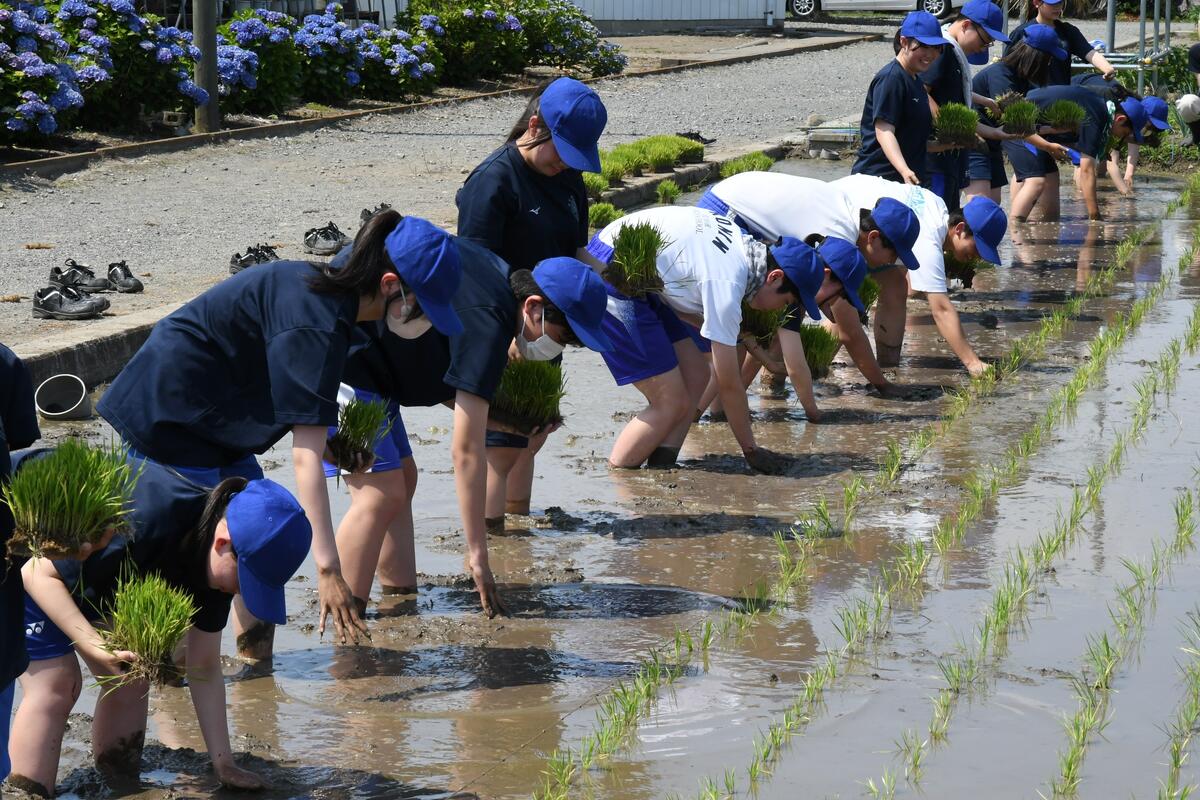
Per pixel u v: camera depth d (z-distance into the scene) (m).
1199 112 40.03
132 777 8.63
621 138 41.81
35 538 7.32
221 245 25.03
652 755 9.01
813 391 18.77
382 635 10.99
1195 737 9.30
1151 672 10.29
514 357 12.86
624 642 10.91
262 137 38.97
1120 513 13.88
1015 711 9.69
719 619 11.41
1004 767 8.88
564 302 10.86
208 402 9.16
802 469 15.50
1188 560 12.56
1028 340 21.28
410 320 9.34
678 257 14.46
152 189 30.92
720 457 15.99
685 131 43.59
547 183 12.85
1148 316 22.83
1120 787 8.63
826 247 15.27
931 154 22.84
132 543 7.99
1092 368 19.22
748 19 79.25
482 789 8.54
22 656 7.53
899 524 13.70
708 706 9.76
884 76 21.03
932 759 8.98
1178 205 33.78
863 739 9.26
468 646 10.80
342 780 8.64
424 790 8.52
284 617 7.81
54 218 27.22
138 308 20.27
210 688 8.38
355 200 29.78
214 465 9.27
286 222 27.27
